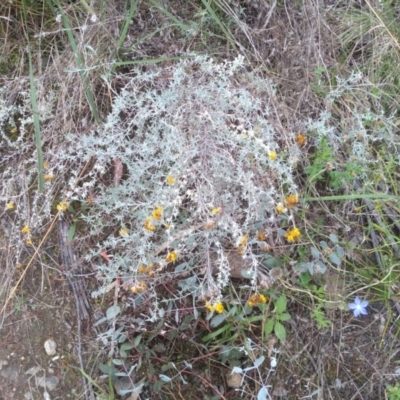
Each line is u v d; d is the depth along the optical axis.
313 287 1.81
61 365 1.79
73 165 1.85
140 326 1.75
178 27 1.94
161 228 1.78
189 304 1.80
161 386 1.74
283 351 1.82
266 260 1.76
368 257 1.90
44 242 1.84
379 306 1.89
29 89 1.90
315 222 1.87
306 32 1.96
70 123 1.84
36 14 1.97
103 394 1.74
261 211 1.74
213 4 1.96
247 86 1.83
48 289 1.83
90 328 1.80
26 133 1.90
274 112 1.84
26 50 1.95
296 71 1.95
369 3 1.97
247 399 1.78
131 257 1.74
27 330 1.81
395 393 1.81
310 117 1.94
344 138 1.83
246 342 1.72
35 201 1.78
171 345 1.79
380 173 1.86
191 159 1.71
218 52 1.94
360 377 1.85
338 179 1.84
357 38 2.04
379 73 2.02
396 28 2.06
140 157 1.83
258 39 1.96
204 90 1.73
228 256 1.77
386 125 1.88
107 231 1.84
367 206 1.92
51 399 1.77
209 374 1.78
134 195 1.78
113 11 1.91
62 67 1.89
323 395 1.82
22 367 1.79
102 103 1.89
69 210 1.84
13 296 1.82
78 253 1.83
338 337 1.86
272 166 1.67
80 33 1.87
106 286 1.72
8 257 1.83
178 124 1.70
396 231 1.93
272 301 1.81
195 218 1.71
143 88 1.91
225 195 1.68
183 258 1.78
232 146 1.71
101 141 1.72
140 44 1.92
